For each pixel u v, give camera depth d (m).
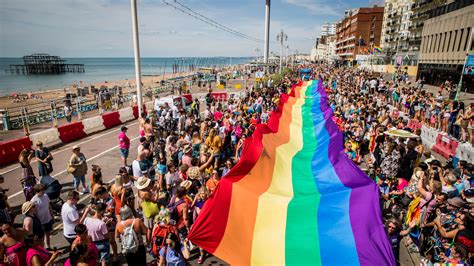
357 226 4.08
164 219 5.32
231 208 4.62
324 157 7.15
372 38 116.88
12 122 19.56
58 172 11.71
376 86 30.36
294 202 4.75
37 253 4.65
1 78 104.38
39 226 5.99
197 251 6.85
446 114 14.41
